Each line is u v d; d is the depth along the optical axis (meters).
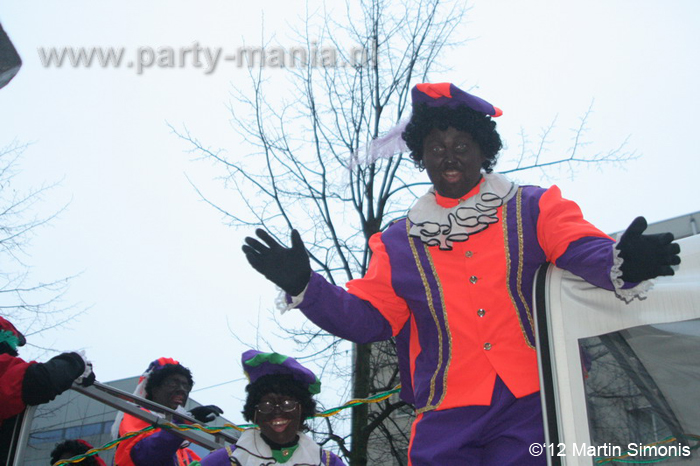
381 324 2.99
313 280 2.81
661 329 2.38
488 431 2.67
